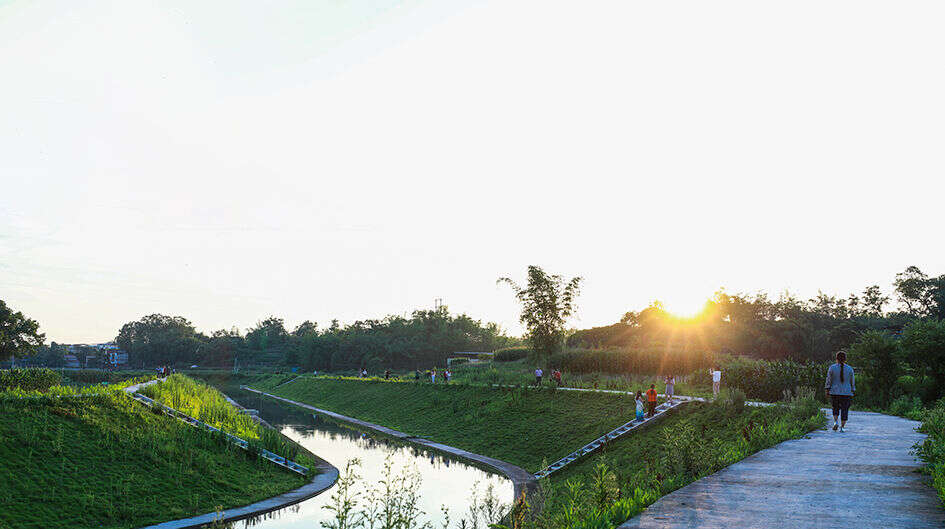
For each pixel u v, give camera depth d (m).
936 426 16.23
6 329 93.06
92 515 25.00
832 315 114.81
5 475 25.92
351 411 75.19
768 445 15.52
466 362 117.38
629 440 34.31
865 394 34.62
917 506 8.23
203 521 25.83
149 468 30.12
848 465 11.82
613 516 7.99
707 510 8.16
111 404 36.72
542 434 42.31
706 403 35.50
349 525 11.95
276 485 32.00
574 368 68.44
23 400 33.16
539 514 10.55
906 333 34.84
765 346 92.12
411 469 36.50
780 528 7.15
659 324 101.62
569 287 75.88
